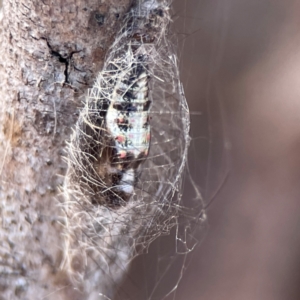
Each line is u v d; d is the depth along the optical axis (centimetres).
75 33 14
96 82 14
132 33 14
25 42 14
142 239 15
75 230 15
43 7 14
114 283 15
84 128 14
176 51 15
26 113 15
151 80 15
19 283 15
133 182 15
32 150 15
